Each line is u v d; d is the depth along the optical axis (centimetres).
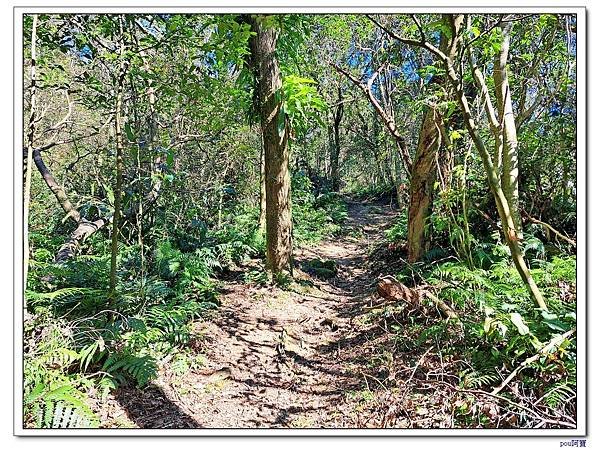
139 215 540
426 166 619
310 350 475
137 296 461
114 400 325
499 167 416
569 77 562
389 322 479
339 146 2328
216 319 527
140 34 517
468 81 483
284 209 708
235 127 761
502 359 320
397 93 1223
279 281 684
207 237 817
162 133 655
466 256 489
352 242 1229
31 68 354
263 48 669
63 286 460
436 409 297
